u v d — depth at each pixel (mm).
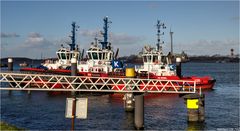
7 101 54438
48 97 58719
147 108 45938
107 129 33281
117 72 63094
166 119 38188
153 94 57969
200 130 33000
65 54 73375
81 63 70188
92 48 65875
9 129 22641
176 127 34219
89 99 54375
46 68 70875
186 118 38781
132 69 43406
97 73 60688
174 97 56594
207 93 69000
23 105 49469
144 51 67312
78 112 18344
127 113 41812
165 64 68062
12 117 39781
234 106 49656
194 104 35969
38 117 39594
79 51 74875
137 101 33031
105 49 67062
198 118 36281
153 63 66438
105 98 55625
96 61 66062
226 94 67188
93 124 35500
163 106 47656
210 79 75375
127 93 42656
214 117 40094
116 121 37031
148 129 33281
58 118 38906
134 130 32844
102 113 41906
